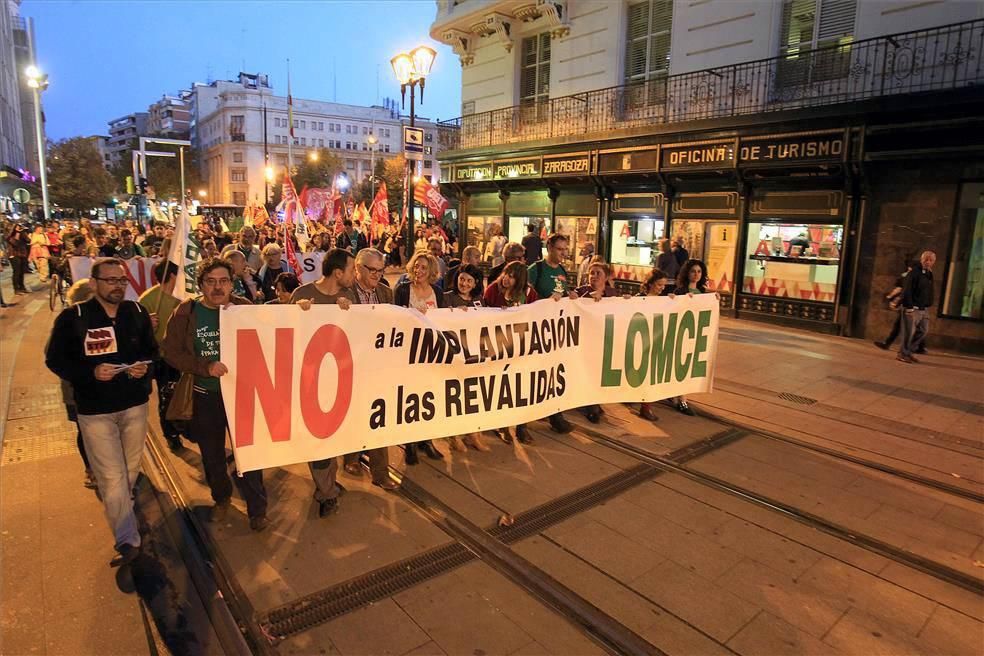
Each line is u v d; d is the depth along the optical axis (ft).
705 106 44.09
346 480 16.11
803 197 39.29
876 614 11.05
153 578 11.73
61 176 189.67
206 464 13.50
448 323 15.39
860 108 34.27
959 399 24.90
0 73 163.53
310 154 228.43
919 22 34.09
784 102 39.70
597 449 18.67
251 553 12.52
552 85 56.29
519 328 16.71
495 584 11.65
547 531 13.66
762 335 37.96
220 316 12.41
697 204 45.16
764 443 19.62
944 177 33.58
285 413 13.21
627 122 49.29
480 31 62.39
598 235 52.39
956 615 11.10
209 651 9.80
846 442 19.85
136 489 15.55
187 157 290.35
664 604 11.14
